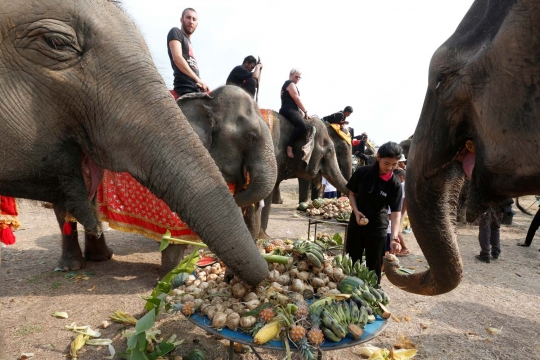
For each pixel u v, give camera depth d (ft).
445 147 5.89
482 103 4.82
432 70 5.68
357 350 10.44
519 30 4.17
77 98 5.62
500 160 4.84
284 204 40.68
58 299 12.80
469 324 12.80
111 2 6.15
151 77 5.95
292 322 6.59
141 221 14.11
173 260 14.29
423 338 11.55
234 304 7.20
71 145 6.00
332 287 7.89
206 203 5.90
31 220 26.07
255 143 16.58
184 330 10.91
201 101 16.25
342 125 36.04
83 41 5.57
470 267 20.04
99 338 10.27
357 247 13.07
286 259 8.04
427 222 6.73
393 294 15.14
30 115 5.44
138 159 5.82
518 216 40.19
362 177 12.51
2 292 13.29
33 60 5.33
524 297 15.88
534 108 4.23
